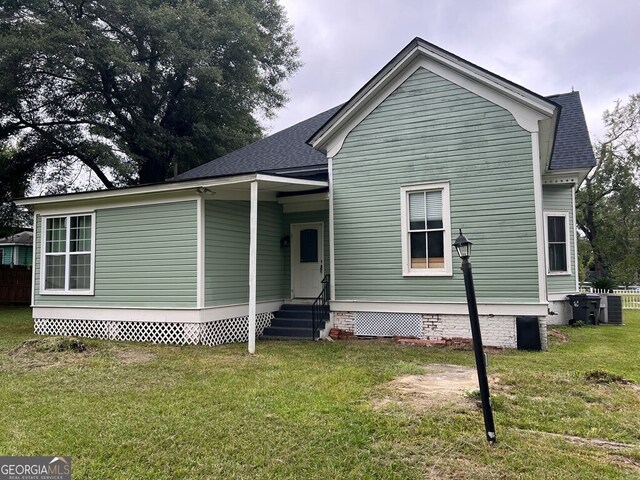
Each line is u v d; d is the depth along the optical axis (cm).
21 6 1720
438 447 387
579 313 1249
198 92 2256
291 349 880
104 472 356
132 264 1023
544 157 1060
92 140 1997
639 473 346
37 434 428
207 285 960
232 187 932
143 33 1989
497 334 890
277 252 1182
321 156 1191
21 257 2823
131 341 995
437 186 957
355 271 1029
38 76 1823
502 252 895
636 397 527
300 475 348
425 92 977
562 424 443
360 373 647
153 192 982
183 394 552
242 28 2186
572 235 1293
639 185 3088
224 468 360
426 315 956
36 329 1127
